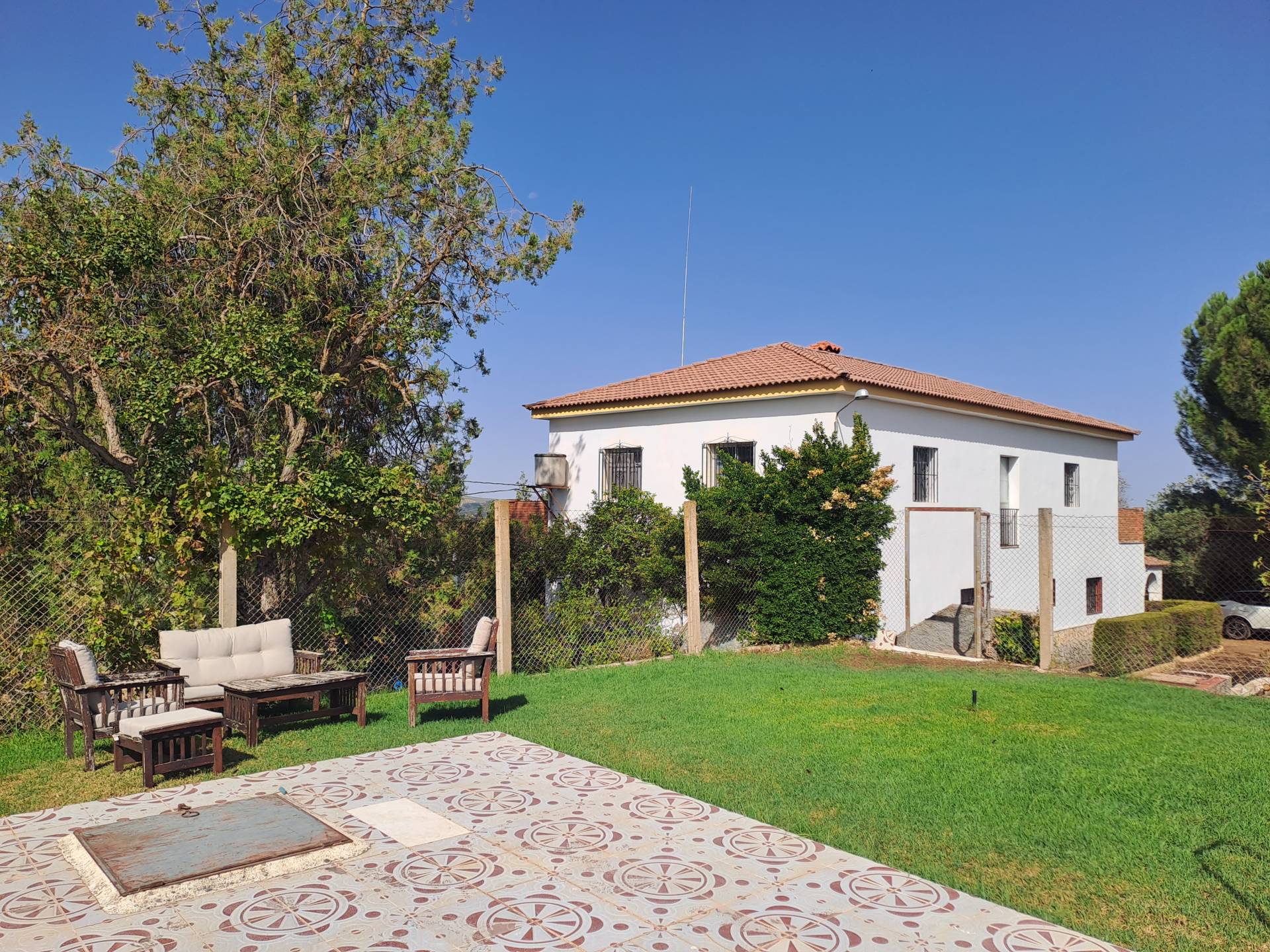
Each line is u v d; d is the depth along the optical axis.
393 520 10.72
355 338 13.36
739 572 15.11
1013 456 20.94
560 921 4.12
